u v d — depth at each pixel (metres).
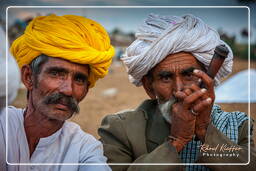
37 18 2.09
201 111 1.98
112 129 2.33
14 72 1.49
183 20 2.24
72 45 1.99
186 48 2.19
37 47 1.99
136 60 2.26
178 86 2.19
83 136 2.15
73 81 2.02
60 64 1.98
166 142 2.06
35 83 2.01
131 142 2.28
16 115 2.06
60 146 2.08
